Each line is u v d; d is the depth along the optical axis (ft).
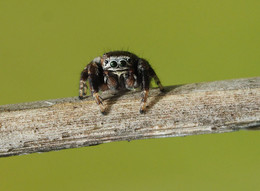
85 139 0.30
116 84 0.32
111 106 0.30
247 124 0.30
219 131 0.30
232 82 0.31
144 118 0.30
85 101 0.31
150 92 0.31
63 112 0.30
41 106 0.30
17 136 0.30
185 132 0.30
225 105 0.30
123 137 0.30
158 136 0.30
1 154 0.30
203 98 0.30
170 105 0.30
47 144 0.30
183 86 0.31
